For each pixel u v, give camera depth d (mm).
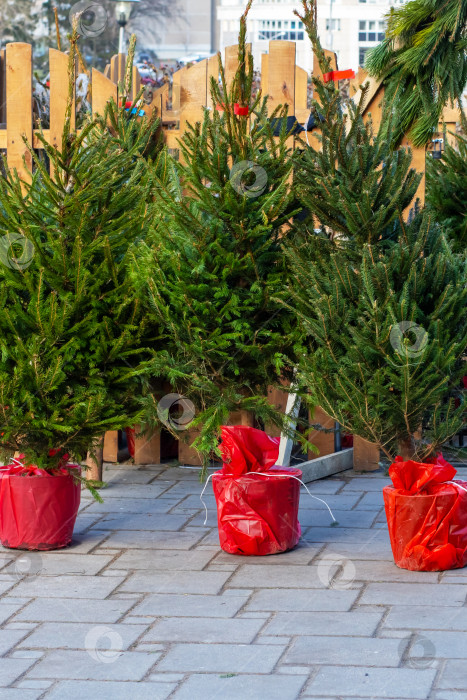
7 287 4660
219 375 4734
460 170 6414
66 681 3186
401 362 4027
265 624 3666
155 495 5879
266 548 4582
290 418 4805
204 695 3041
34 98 7180
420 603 3844
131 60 6059
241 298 4672
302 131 6371
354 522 5168
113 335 4758
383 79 5539
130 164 5316
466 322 4258
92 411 4477
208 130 4801
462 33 5086
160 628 3658
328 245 4492
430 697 2973
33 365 4426
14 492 4711
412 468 4293
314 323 4285
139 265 4633
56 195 4629
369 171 4477
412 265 4137
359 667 3223
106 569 4438
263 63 6629
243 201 4523
